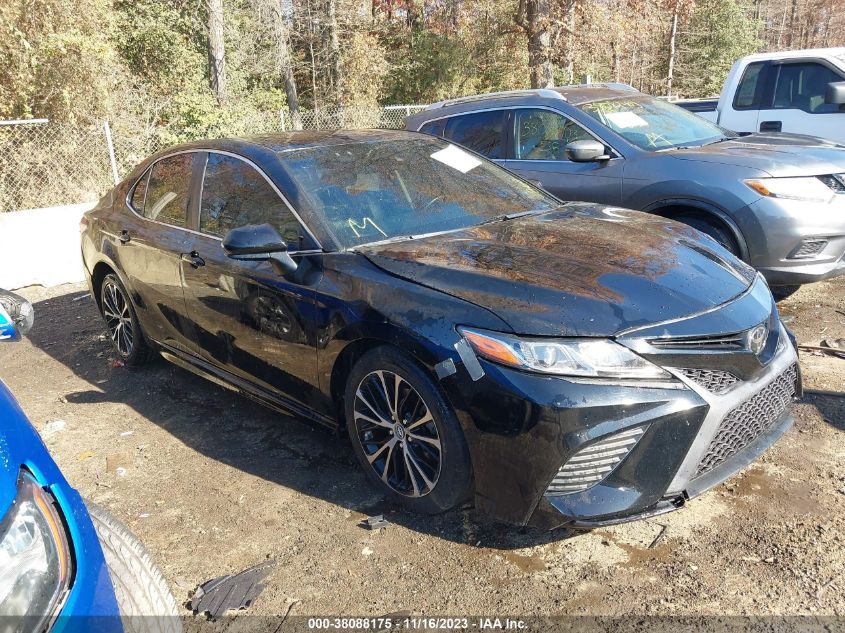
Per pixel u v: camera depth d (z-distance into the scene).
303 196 3.55
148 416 4.42
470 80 27.91
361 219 3.52
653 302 2.74
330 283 3.22
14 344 6.06
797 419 3.76
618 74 29.95
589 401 2.51
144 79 18.73
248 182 3.84
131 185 4.93
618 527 2.99
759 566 2.69
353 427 3.23
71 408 4.63
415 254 3.18
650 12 24.05
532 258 3.08
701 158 5.30
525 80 26.94
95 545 1.64
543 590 2.64
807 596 2.52
